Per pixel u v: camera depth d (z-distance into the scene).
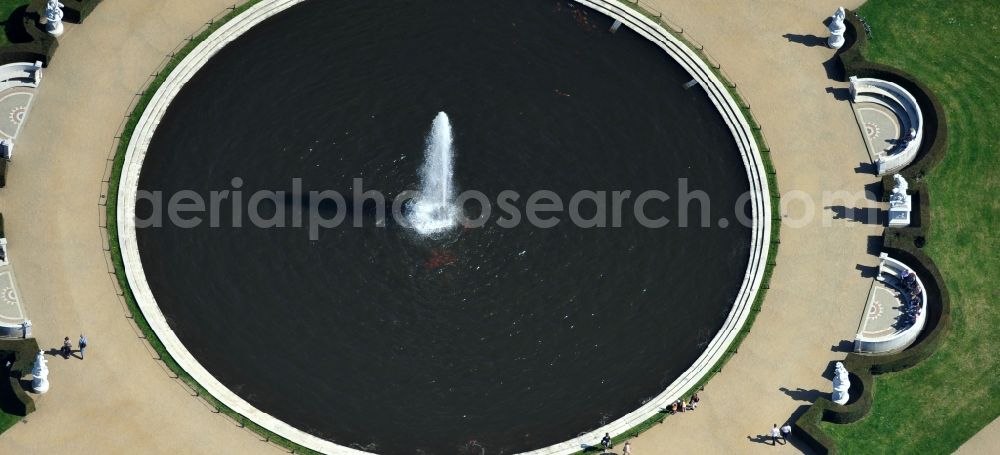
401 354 173.25
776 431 167.88
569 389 171.75
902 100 186.50
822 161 184.12
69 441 165.62
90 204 179.12
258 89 187.25
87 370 169.75
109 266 176.12
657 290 177.62
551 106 187.88
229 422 168.00
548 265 179.00
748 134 185.50
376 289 176.88
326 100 187.00
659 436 168.25
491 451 168.00
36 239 176.75
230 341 173.25
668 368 173.12
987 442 168.00
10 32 187.88
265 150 184.00
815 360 172.62
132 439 166.25
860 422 169.25
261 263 177.75
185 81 186.88
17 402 166.00
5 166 179.25
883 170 183.00
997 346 173.38
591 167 184.62
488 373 172.50
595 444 167.88
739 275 178.38
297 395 170.38
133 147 182.50
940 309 173.88
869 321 174.62
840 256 178.62
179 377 170.25
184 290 175.75
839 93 188.12
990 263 178.00
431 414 170.00
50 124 183.25
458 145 185.25
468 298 176.75
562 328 175.25
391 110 187.00
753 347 173.38
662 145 185.75
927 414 169.75
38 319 172.25
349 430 168.75
